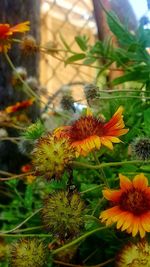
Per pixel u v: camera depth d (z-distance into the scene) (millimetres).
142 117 408
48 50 530
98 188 332
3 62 693
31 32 725
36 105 648
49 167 281
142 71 472
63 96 442
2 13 715
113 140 286
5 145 661
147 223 262
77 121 309
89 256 321
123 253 259
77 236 298
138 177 281
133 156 344
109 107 427
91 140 288
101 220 283
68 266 304
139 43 478
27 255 277
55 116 522
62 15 938
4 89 694
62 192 283
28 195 436
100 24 625
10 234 325
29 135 372
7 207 517
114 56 516
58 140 285
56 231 279
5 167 661
